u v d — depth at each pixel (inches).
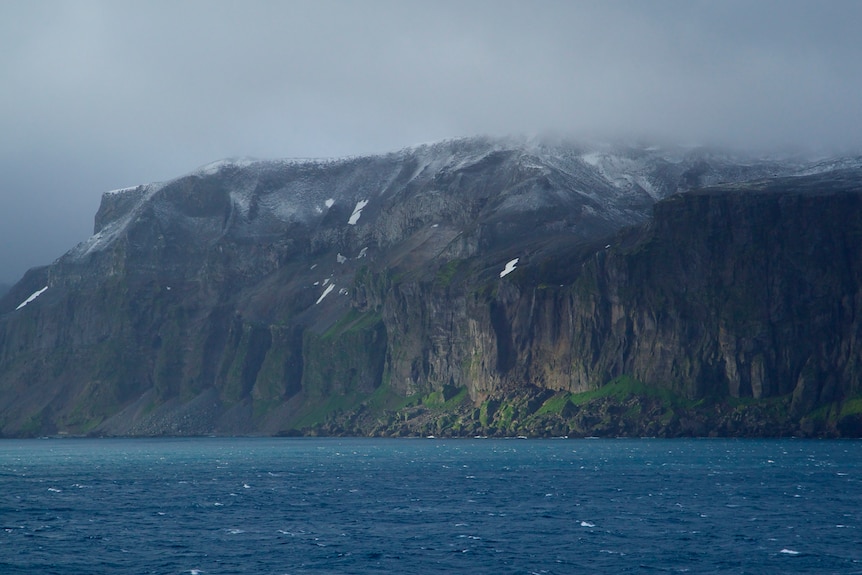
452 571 7834.6
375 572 7815.0
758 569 7819.9
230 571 7859.3
